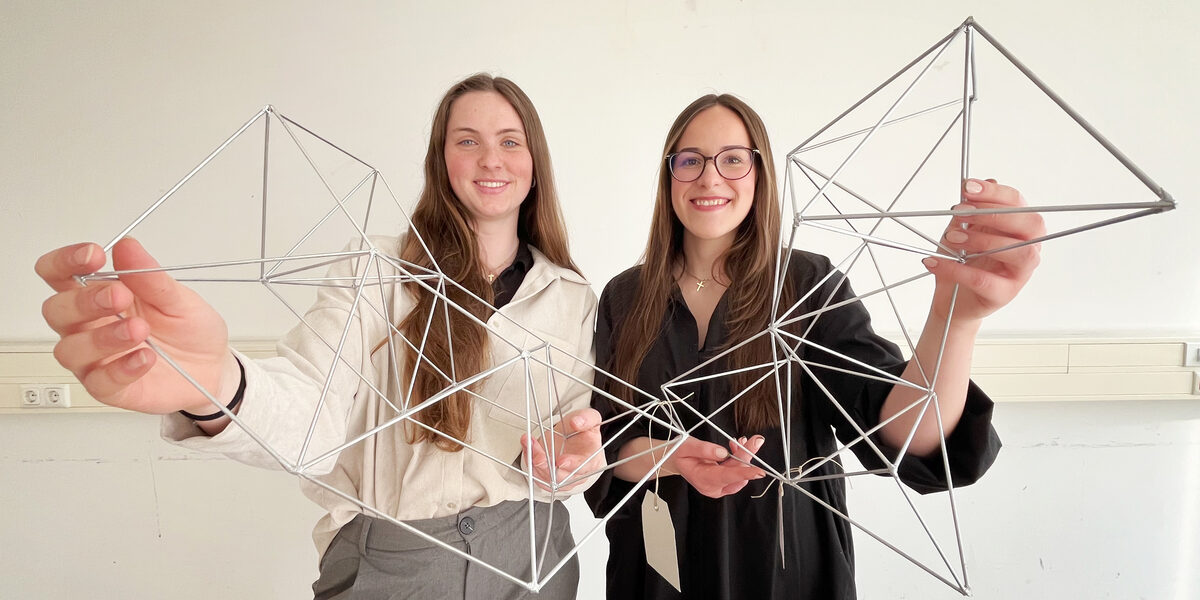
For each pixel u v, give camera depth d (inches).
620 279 48.4
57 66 70.4
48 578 75.0
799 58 70.8
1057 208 20.0
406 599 38.5
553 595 42.2
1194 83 70.2
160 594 75.5
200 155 70.8
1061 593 75.8
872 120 71.1
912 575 76.0
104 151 71.0
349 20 70.3
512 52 70.6
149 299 20.8
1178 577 75.5
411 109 70.9
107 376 19.9
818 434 41.1
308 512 74.5
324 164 71.1
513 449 41.0
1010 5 70.2
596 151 71.3
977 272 25.5
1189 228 71.2
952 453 32.5
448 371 39.1
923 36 70.6
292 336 37.6
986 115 70.9
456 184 42.4
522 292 43.1
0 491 73.7
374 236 44.1
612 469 41.9
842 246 71.6
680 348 42.6
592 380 44.4
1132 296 72.4
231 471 73.9
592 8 70.3
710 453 33.6
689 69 70.9
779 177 71.6
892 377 27.7
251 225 71.4
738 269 42.6
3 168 71.2
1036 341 69.7
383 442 39.6
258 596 75.5
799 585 39.4
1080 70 70.5
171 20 70.1
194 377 22.8
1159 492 74.6
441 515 38.8
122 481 74.0
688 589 40.4
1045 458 74.4
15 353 69.5
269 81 70.6
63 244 71.7
